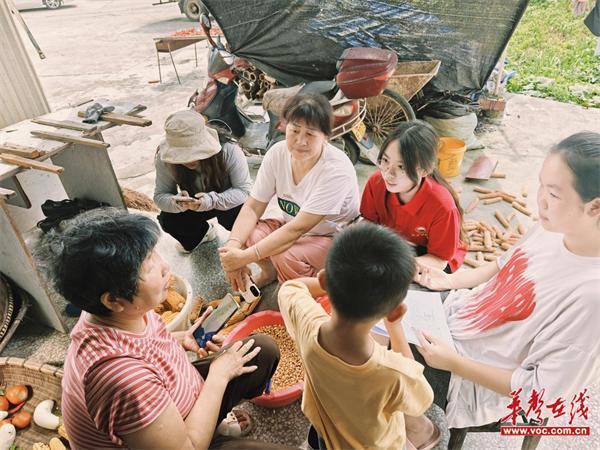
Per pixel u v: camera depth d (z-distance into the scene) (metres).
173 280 2.20
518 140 3.95
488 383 1.27
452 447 1.52
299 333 1.14
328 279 0.95
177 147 2.20
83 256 0.96
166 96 5.31
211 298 2.45
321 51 3.36
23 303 2.20
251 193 2.26
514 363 1.29
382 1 3.14
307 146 1.84
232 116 3.59
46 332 2.29
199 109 3.57
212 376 1.31
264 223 2.32
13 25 2.63
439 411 1.76
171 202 2.42
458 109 3.61
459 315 1.53
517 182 3.37
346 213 2.12
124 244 0.98
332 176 1.95
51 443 1.68
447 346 1.37
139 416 1.01
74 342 1.07
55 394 1.81
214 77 3.54
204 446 1.17
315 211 1.96
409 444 1.42
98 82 5.88
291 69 3.48
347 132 3.17
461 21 3.23
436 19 3.23
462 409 1.38
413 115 3.33
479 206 3.11
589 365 1.07
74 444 1.17
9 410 1.81
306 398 1.23
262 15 3.17
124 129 4.48
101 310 1.04
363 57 2.83
